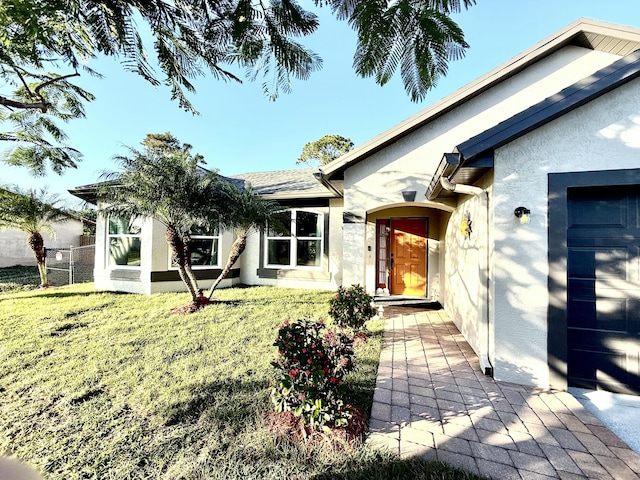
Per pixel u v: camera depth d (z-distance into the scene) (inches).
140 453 94.0
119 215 266.4
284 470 87.3
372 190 260.8
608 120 137.7
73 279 467.8
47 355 170.4
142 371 150.6
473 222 188.7
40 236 389.7
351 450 95.0
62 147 221.0
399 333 222.8
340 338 124.4
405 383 143.7
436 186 202.4
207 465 89.0
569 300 145.0
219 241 389.4
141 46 64.9
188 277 281.7
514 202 148.5
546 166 144.6
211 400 124.3
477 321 174.7
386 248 364.5
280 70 68.6
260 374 147.9
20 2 50.3
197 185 257.8
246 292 354.6
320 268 389.4
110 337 199.9
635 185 135.9
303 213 400.8
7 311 260.8
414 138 254.2
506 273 149.2
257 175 550.9
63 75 108.3
